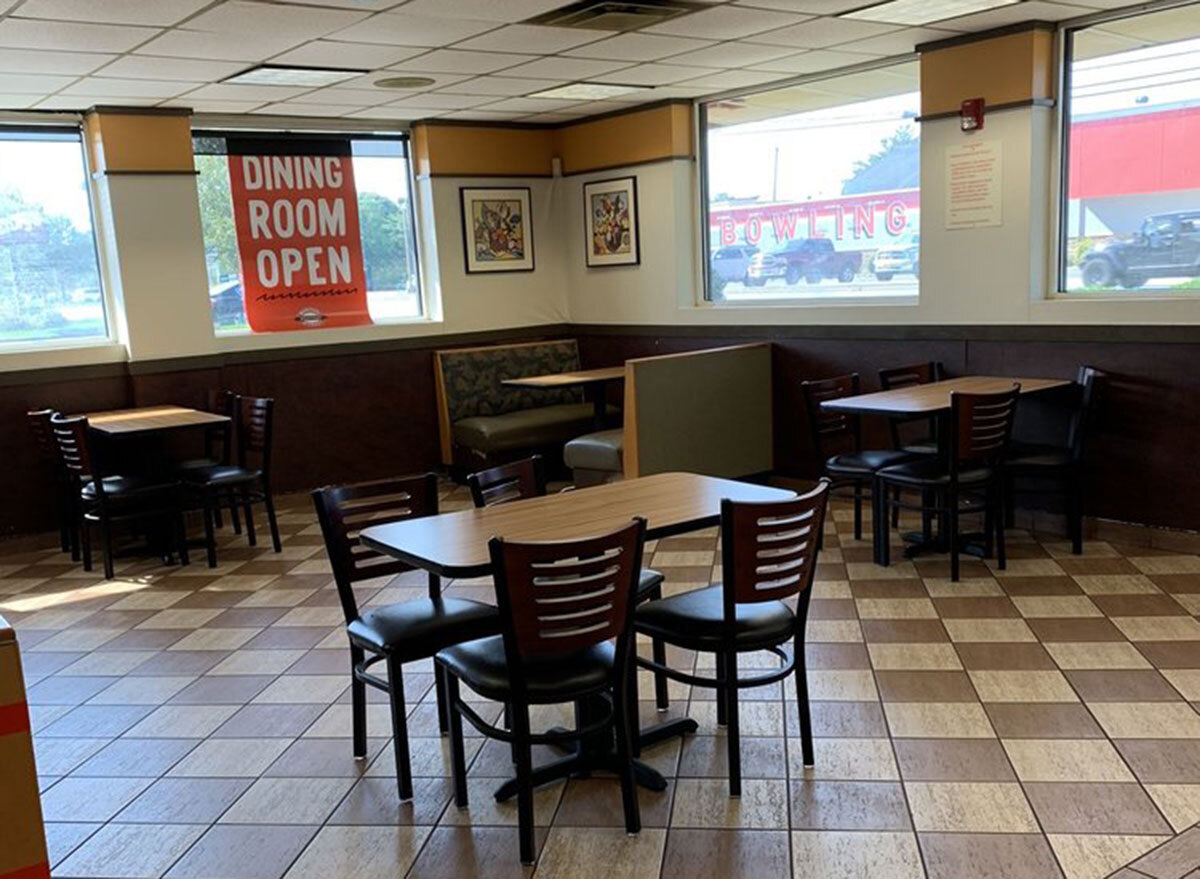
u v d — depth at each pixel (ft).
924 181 19.90
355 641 10.71
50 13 14.02
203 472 20.13
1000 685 12.08
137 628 15.99
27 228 21.88
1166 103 17.15
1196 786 9.68
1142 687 11.86
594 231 27.37
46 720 12.58
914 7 16.62
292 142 24.89
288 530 22.11
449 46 17.53
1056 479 17.97
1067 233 18.69
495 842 9.37
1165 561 16.55
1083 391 16.81
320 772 10.91
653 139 25.08
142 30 15.24
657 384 21.25
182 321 22.84
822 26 17.52
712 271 25.49
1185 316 16.58
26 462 21.42
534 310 28.35
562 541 8.56
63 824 10.04
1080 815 9.27
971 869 8.55
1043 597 15.06
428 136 26.03
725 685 9.87
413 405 26.50
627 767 9.28
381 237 26.53
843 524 19.99
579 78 21.17
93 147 21.95
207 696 13.12
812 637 13.89
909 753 10.58
